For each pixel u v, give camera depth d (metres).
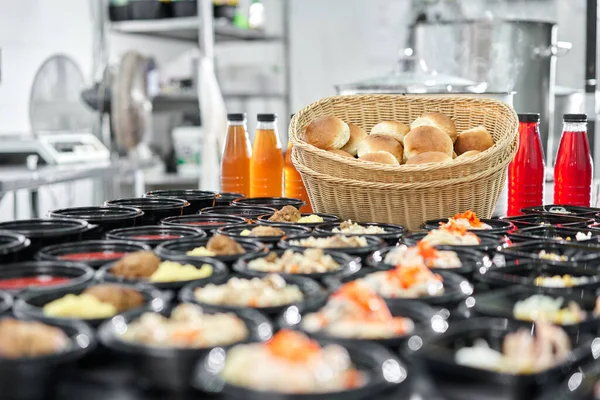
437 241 1.52
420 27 3.72
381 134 2.23
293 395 0.77
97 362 0.96
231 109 6.51
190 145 4.99
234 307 1.03
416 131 2.16
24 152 3.97
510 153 2.04
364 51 6.20
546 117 3.57
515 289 1.18
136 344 0.90
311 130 2.21
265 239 1.57
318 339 0.93
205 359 0.86
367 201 1.99
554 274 1.33
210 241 1.44
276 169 2.46
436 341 0.93
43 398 0.87
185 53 6.12
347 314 1.00
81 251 1.46
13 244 1.39
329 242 1.48
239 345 0.90
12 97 4.49
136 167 4.39
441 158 2.00
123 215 1.79
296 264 1.30
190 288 1.15
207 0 4.66
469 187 1.96
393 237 1.64
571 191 2.26
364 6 6.15
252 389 0.78
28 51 4.61
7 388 0.85
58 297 1.12
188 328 0.93
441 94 2.44
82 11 5.11
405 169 1.88
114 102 4.31
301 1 6.31
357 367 0.88
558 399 0.85
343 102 2.47
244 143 2.54
